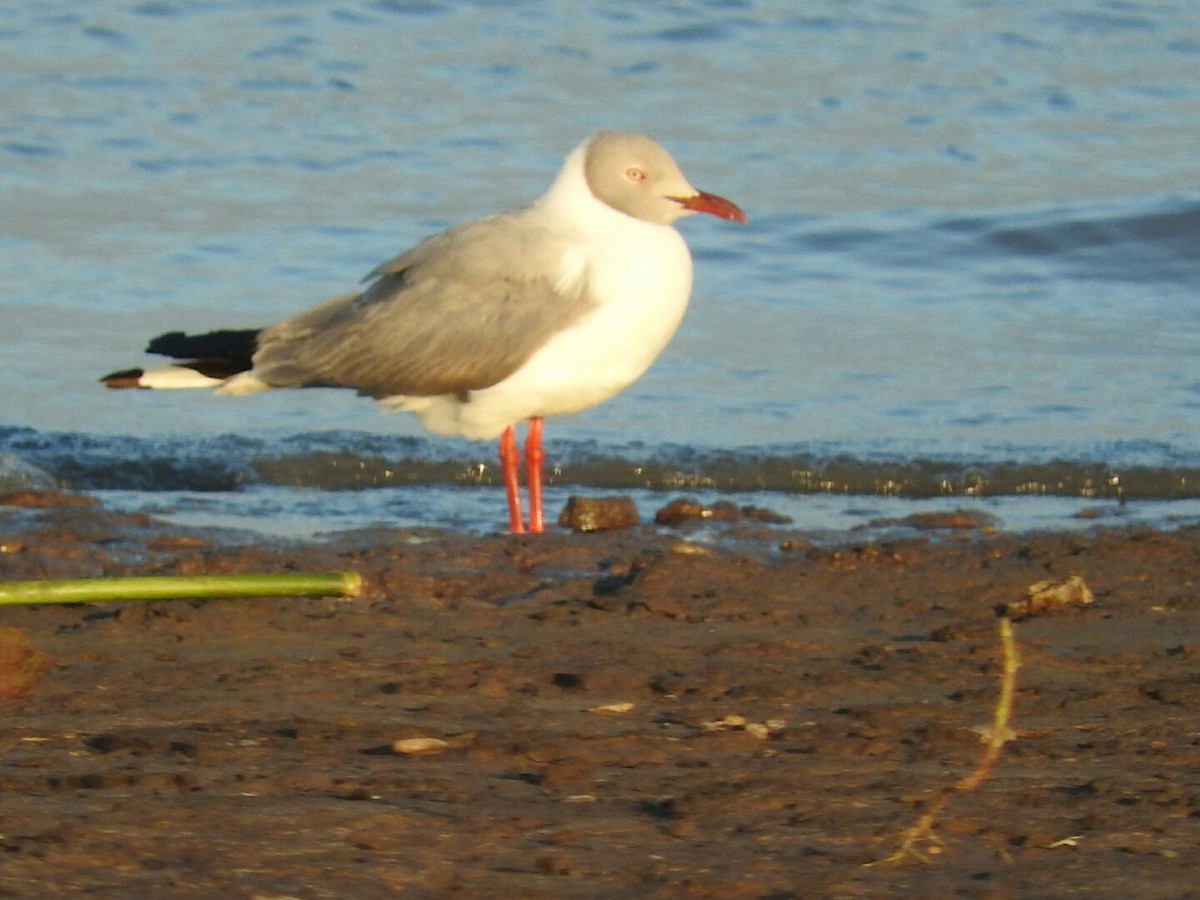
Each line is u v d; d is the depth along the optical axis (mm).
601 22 31406
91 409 16953
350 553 11891
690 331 19516
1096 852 6598
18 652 8789
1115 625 10430
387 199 23594
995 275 21906
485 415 13031
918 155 25938
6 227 22125
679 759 7773
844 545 12578
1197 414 16953
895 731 8227
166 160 24859
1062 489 15133
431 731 8094
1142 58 30312
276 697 8727
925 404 17266
